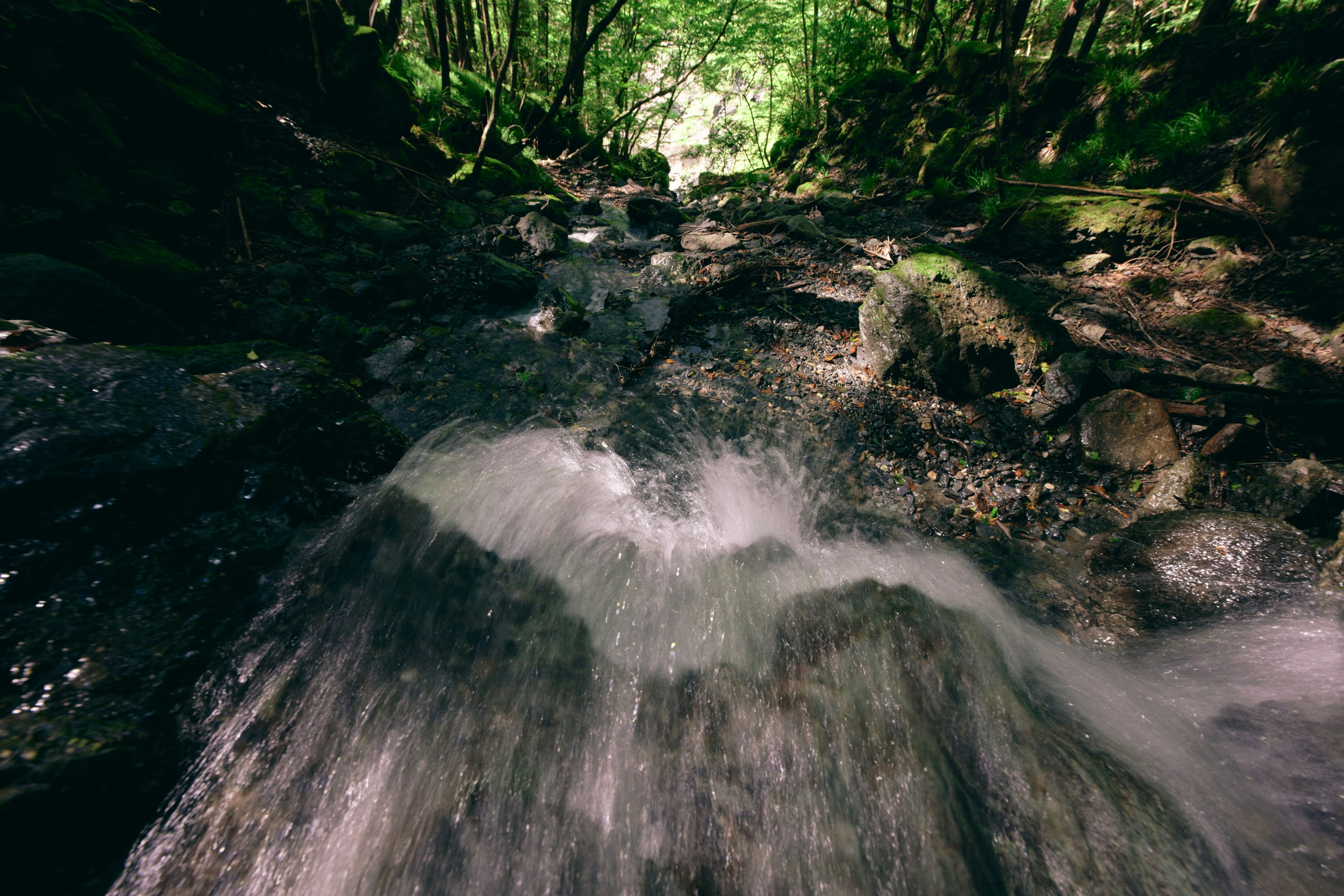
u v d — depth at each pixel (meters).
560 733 2.43
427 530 3.19
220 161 5.50
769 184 14.79
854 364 5.19
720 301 6.25
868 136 12.88
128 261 3.92
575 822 2.17
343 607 2.73
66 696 1.95
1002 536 3.65
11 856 1.60
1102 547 3.48
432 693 2.51
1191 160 7.32
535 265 6.97
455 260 6.30
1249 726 2.46
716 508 3.70
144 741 1.96
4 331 2.82
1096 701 2.60
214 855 1.93
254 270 4.86
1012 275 6.95
